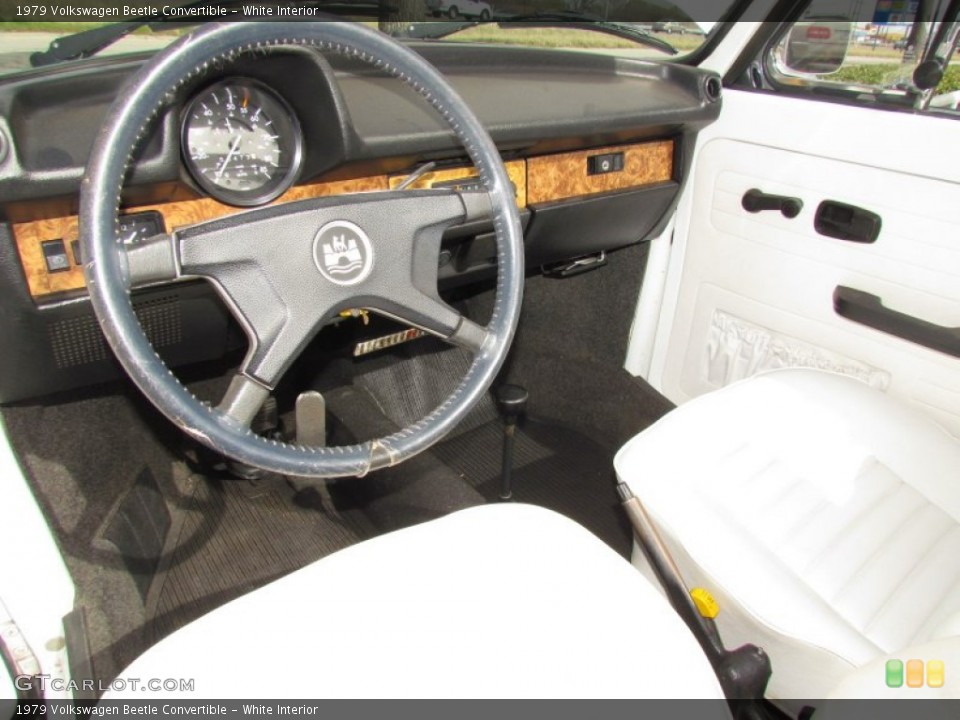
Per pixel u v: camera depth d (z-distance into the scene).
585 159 1.42
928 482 1.12
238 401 0.83
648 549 1.07
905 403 1.26
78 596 1.05
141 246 0.76
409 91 1.26
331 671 0.74
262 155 1.00
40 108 0.97
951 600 0.97
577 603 0.81
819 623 0.91
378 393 1.82
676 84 1.51
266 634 0.78
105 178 0.71
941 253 1.23
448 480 1.43
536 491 1.76
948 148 1.17
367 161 1.05
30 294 0.94
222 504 1.59
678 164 1.57
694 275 1.69
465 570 0.85
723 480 1.12
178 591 1.39
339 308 0.88
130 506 1.36
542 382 1.97
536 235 1.45
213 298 1.12
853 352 1.41
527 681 0.73
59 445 1.21
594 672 0.74
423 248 0.93
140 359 0.74
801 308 1.47
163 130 0.88
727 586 0.97
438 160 1.19
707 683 0.75
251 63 0.91
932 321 1.27
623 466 1.14
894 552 1.03
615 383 1.85
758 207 1.48
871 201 1.30
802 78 1.42
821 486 1.12
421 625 0.78
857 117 1.28
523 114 1.24
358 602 0.81
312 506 1.61
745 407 1.23
